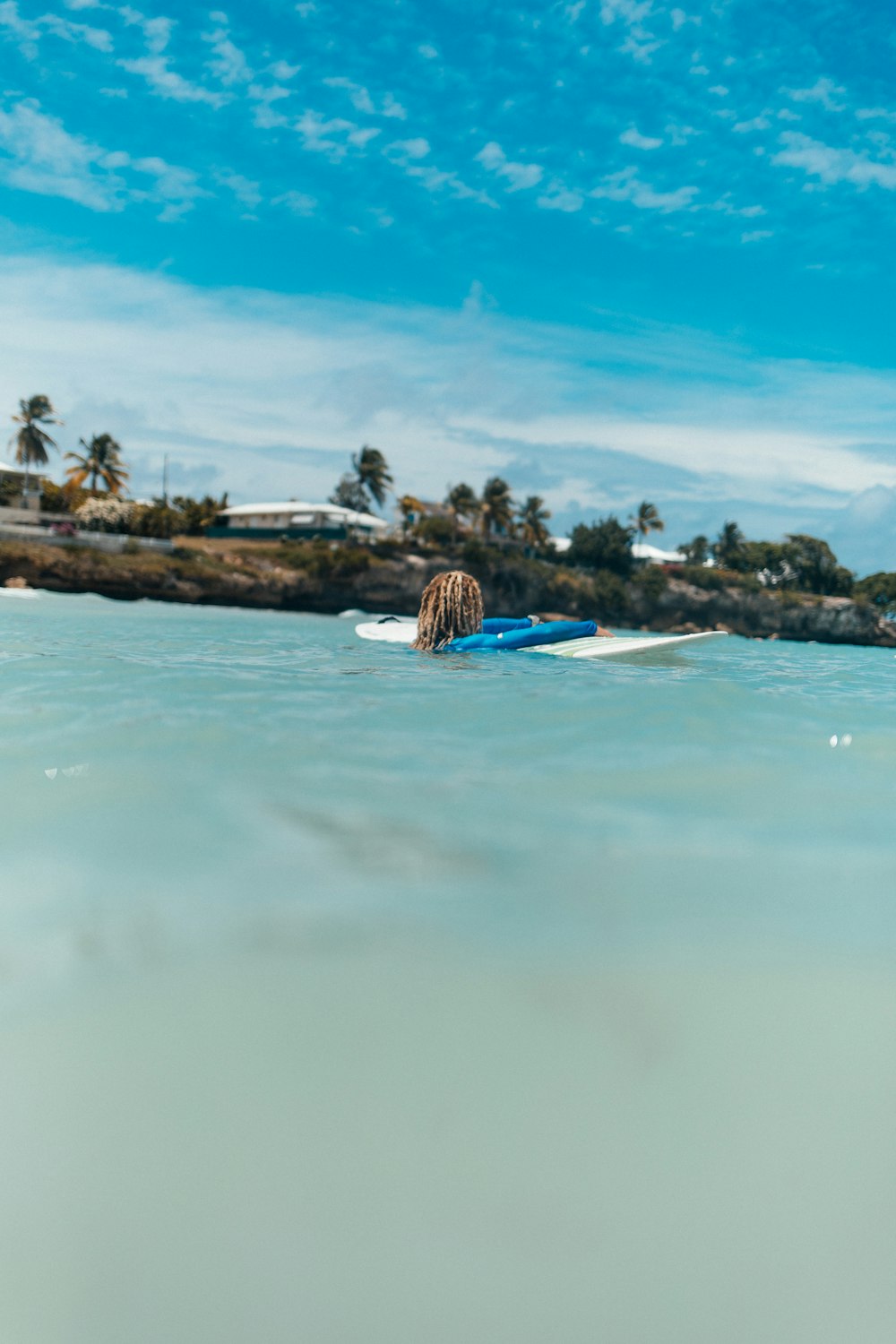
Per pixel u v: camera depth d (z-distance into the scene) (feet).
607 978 5.61
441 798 9.78
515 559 240.12
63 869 7.19
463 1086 4.53
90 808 8.87
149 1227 3.71
